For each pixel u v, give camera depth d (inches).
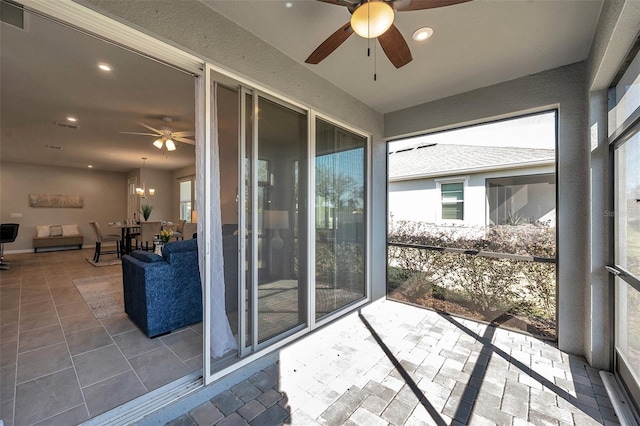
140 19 59.2
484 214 198.7
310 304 104.8
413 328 112.8
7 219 297.1
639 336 65.9
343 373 82.3
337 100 112.9
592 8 69.1
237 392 74.1
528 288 113.0
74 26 55.5
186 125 175.9
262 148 88.1
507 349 96.0
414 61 93.7
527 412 66.7
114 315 121.0
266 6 70.6
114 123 171.6
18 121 167.3
